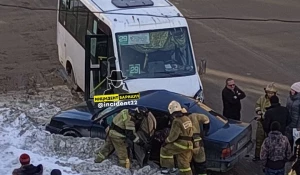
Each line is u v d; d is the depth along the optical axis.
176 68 13.44
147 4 14.38
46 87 16.34
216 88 16.42
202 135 10.93
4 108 14.11
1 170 10.55
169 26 13.62
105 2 14.60
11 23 21.88
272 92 11.91
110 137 11.13
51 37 20.53
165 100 11.69
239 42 20.42
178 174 10.91
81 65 15.28
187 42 13.71
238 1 25.25
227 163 10.92
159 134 11.24
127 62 13.23
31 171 8.89
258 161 12.29
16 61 18.27
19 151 11.31
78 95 15.79
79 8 15.39
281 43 20.41
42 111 14.63
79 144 11.79
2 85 16.41
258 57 18.98
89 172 10.78
